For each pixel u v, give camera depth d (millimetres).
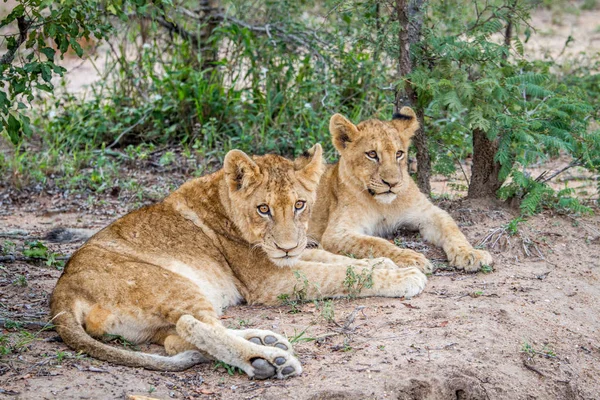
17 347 7871
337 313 9062
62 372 7387
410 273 9625
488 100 11750
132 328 8234
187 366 7715
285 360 7590
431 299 9414
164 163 15508
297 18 17969
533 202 11688
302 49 17750
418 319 8828
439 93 11508
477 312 9016
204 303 8305
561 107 12430
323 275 9445
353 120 15852
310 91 16469
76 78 22062
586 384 8266
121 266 8359
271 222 9070
